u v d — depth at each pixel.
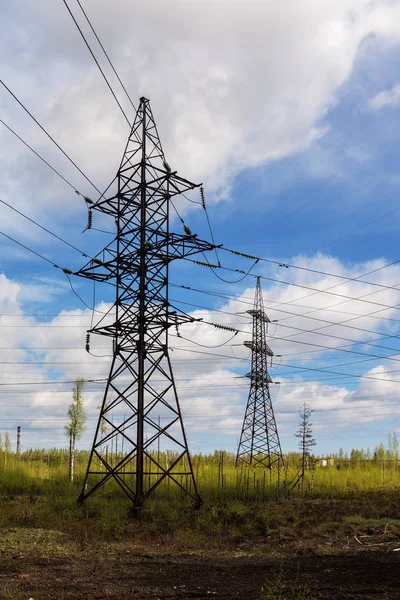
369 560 17.00
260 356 63.75
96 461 53.22
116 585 13.60
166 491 37.00
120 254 30.72
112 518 25.03
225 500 36.47
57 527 23.97
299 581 14.13
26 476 45.59
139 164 31.34
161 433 29.53
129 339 30.27
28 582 13.65
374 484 50.88
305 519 27.66
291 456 70.81
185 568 16.16
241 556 18.56
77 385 53.56
